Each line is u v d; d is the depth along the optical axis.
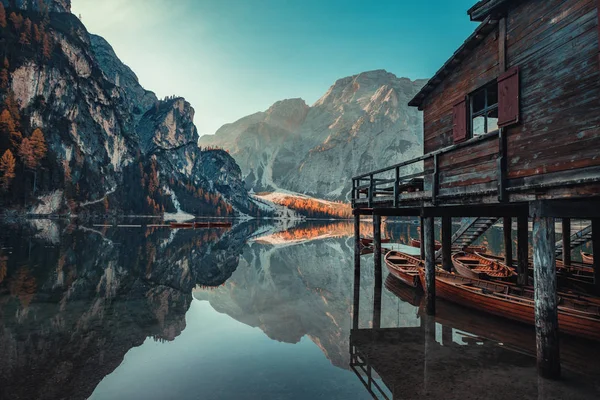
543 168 7.39
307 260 31.05
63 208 97.12
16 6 146.75
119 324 10.70
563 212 6.93
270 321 11.79
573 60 6.91
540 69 7.68
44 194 92.56
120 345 8.81
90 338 9.25
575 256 28.33
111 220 96.69
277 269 25.59
